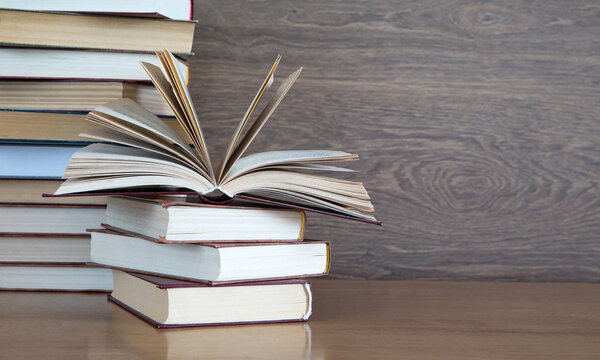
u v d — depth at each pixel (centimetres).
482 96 135
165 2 114
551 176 135
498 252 135
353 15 134
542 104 135
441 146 134
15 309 108
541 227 135
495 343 98
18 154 116
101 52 112
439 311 112
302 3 133
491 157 135
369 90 134
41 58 112
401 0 134
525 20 136
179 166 100
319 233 133
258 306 103
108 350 93
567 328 105
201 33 132
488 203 135
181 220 100
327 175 133
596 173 136
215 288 101
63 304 110
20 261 116
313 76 133
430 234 134
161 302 101
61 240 116
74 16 112
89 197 116
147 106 115
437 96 134
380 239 133
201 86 132
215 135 132
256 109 132
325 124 133
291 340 98
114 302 111
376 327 104
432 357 93
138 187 102
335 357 93
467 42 135
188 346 94
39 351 92
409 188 134
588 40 135
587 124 135
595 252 135
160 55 101
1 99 113
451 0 135
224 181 101
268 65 133
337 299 118
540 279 135
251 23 133
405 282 132
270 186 102
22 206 115
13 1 112
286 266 104
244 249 101
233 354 93
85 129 114
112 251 109
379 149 134
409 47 134
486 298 121
